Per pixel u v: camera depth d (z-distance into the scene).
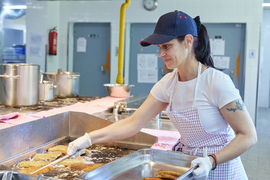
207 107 1.31
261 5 5.50
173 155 1.40
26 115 2.05
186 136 1.42
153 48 6.21
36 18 6.28
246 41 5.62
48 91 2.98
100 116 2.27
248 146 1.18
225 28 5.83
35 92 2.59
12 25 8.66
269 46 8.98
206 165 1.15
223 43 5.88
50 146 2.01
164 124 2.38
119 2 6.12
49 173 1.51
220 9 5.66
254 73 5.66
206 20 5.73
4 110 2.32
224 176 1.33
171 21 1.21
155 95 1.51
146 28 6.18
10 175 1.21
